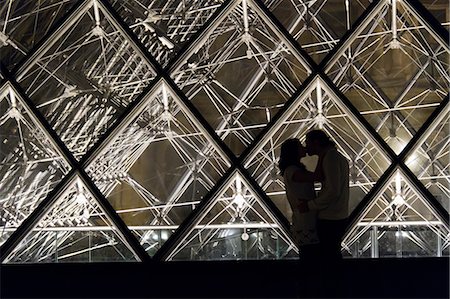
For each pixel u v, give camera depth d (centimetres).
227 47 834
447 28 777
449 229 687
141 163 820
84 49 841
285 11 834
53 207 718
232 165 714
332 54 739
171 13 854
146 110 812
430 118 712
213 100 823
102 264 641
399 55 820
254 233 764
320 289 561
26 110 751
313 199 598
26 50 816
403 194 750
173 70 750
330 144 606
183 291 568
